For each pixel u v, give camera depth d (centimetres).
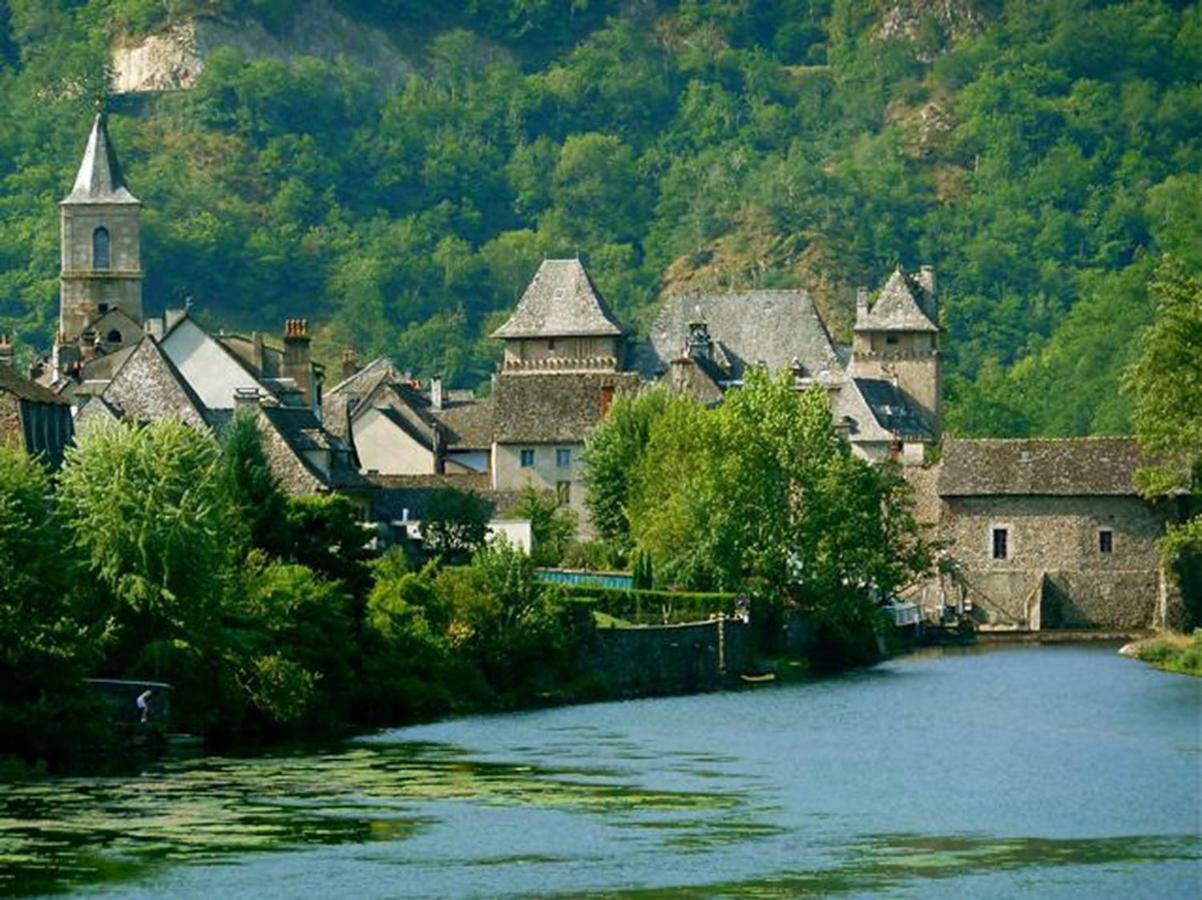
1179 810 15775
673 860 14188
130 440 17975
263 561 19500
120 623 17725
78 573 17662
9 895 13250
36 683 16825
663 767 17338
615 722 19950
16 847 14212
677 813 15525
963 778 16950
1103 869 14100
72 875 13625
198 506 18088
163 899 13200
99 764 16862
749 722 19988
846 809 15738
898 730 19462
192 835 14575
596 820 15262
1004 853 14475
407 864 13975
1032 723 19912
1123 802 16050
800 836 14888
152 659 17675
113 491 17738
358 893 13362
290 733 18625
